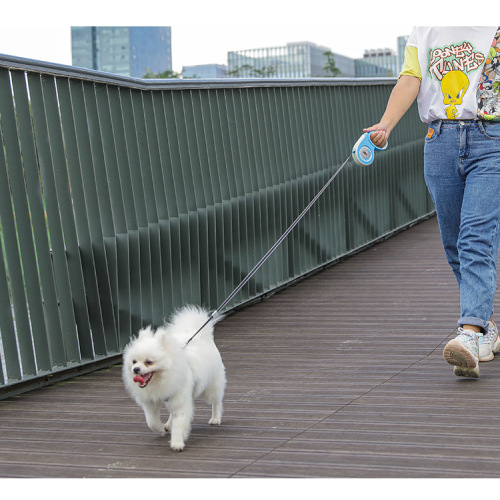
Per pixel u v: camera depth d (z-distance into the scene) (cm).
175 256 563
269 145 693
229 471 281
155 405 326
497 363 418
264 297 671
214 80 609
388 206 936
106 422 361
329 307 613
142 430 345
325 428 326
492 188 384
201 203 594
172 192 561
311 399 375
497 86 383
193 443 318
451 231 419
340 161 815
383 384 393
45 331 445
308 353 475
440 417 329
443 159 400
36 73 448
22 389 429
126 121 523
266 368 445
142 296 529
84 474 288
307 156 752
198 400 388
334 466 278
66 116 471
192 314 346
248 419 349
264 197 677
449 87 391
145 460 301
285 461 288
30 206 443
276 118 705
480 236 386
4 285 421
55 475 289
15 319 431
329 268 781
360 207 860
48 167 456
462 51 387
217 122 623
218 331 557
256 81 667
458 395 362
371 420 332
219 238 615
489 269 388
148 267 530
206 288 597
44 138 454
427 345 475
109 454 312
